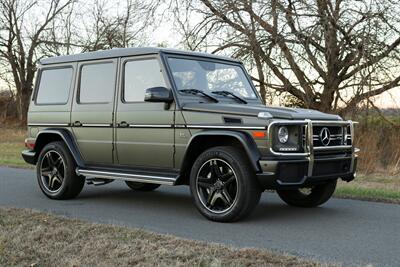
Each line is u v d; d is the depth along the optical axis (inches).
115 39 959.0
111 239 212.4
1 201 327.0
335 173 267.0
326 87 635.5
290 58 622.8
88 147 315.9
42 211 279.0
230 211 254.1
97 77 314.0
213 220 261.7
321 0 599.5
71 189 329.1
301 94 649.0
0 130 1254.3
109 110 303.0
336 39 606.9
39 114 345.1
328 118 265.4
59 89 337.4
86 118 315.3
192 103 271.3
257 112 248.1
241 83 313.1
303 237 230.5
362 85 584.7
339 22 593.0
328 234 237.0
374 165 509.7
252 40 615.8
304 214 283.9
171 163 276.4
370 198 334.6
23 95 1585.9
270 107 264.4
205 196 265.4
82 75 323.3
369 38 580.4
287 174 245.1
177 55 289.0
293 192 304.0
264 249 204.5
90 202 325.7
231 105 264.2
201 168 262.2
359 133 557.6
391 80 589.6
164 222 262.2
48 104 341.4
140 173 289.9
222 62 310.5
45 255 192.4
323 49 624.7
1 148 829.8
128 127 292.7
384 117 595.2
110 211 294.2
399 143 542.0
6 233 221.1
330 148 261.0
